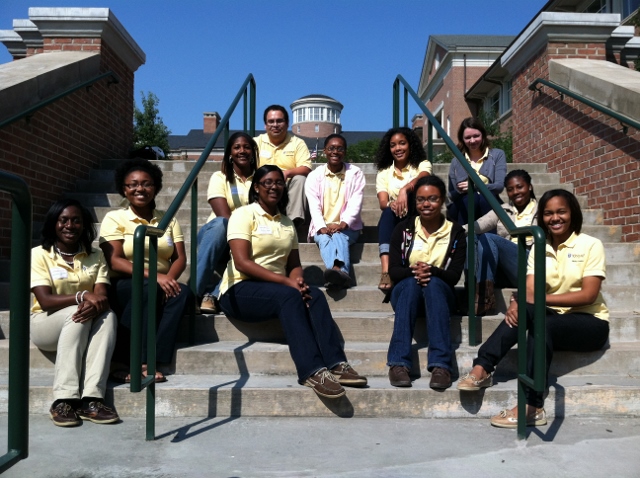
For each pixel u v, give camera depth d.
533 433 3.02
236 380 3.44
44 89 5.35
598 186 5.62
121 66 7.43
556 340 3.36
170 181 6.28
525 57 7.36
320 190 4.65
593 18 6.57
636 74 5.79
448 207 4.79
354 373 3.29
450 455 2.73
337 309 4.18
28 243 1.60
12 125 4.81
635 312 4.18
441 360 3.29
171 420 3.18
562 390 3.27
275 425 3.11
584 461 2.66
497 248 3.91
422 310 3.67
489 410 3.25
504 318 3.55
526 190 4.29
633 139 5.04
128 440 2.89
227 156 4.49
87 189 6.05
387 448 2.81
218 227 3.98
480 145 4.73
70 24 6.55
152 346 2.93
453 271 3.66
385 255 4.14
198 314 3.88
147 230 2.85
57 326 3.25
